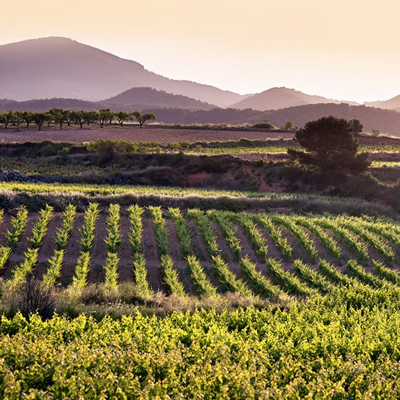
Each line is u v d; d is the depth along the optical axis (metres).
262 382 24.78
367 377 27.58
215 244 65.31
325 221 79.62
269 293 54.28
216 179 139.50
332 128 127.00
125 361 26.97
